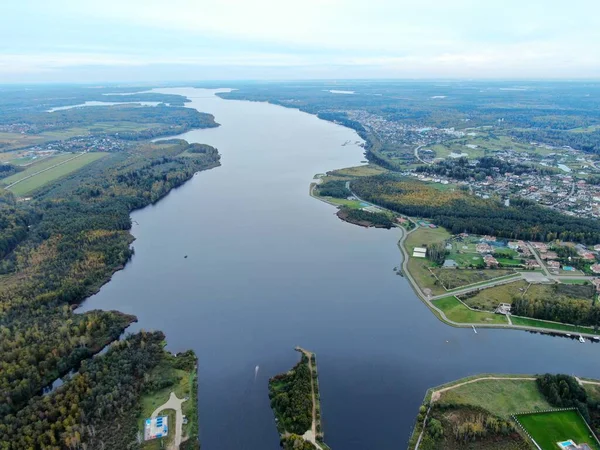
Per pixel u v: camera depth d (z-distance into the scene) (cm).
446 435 14800
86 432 14688
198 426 15388
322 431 15112
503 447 14312
